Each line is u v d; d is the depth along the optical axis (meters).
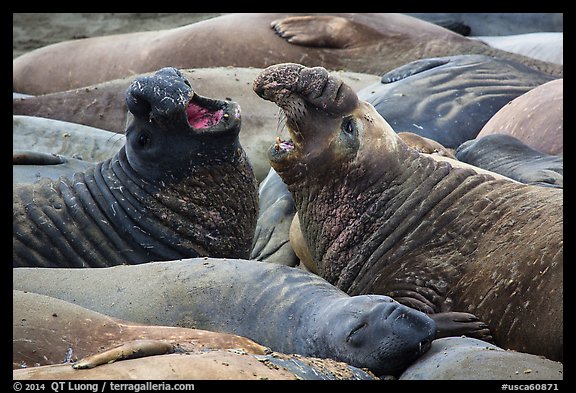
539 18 57.88
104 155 38.00
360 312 22.95
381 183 29.23
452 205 28.67
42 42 61.31
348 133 29.20
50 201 30.97
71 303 23.58
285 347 23.75
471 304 26.58
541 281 25.33
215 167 30.33
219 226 30.89
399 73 42.22
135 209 30.67
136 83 29.50
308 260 32.69
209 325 24.48
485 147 34.31
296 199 30.38
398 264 28.34
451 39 49.22
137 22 63.28
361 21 49.38
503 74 41.50
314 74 29.06
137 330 22.92
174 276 25.42
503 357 21.22
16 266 29.80
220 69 43.47
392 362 22.34
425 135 38.09
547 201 27.61
